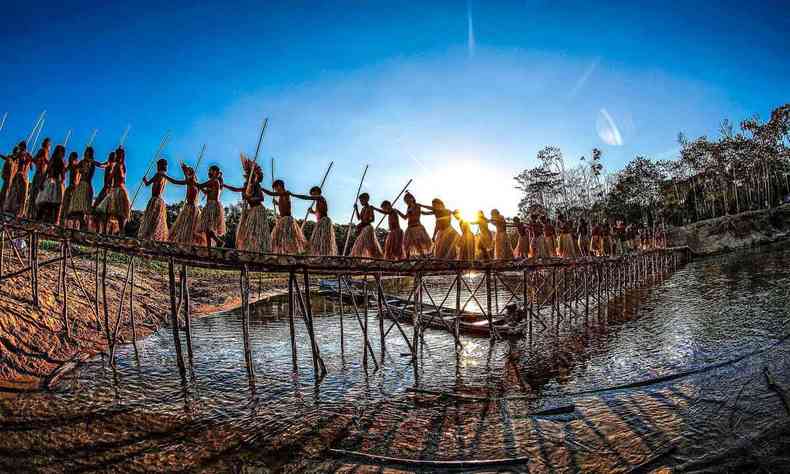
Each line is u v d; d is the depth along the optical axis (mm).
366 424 7027
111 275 16641
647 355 10445
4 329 9250
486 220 13961
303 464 5699
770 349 9578
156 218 8836
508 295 26891
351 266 9375
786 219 48000
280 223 9305
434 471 5473
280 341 13422
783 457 5090
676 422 6422
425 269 10891
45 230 8195
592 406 7387
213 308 19594
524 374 9734
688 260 42594
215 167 9102
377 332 15023
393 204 11555
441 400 8109
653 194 58688
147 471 5500
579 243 20500
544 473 5309
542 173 57156
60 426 6672
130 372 9617
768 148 53188
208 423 7047
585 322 15984
